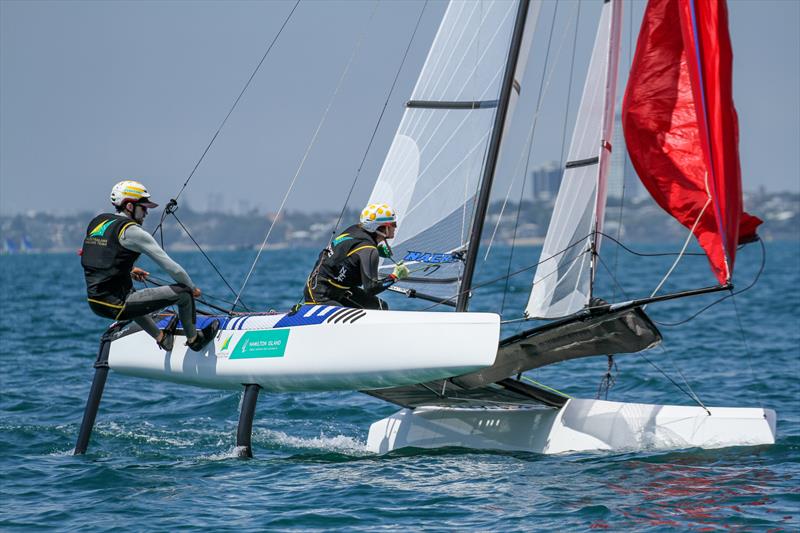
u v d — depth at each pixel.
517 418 27.47
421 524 19.03
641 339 23.81
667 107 24.89
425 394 27.58
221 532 18.66
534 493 21.33
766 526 18.59
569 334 23.64
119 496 21.41
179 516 19.73
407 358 23.89
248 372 25.91
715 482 22.00
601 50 27.47
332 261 25.86
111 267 24.97
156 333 27.16
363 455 26.59
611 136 26.66
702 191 24.03
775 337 55.66
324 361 24.81
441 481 22.67
